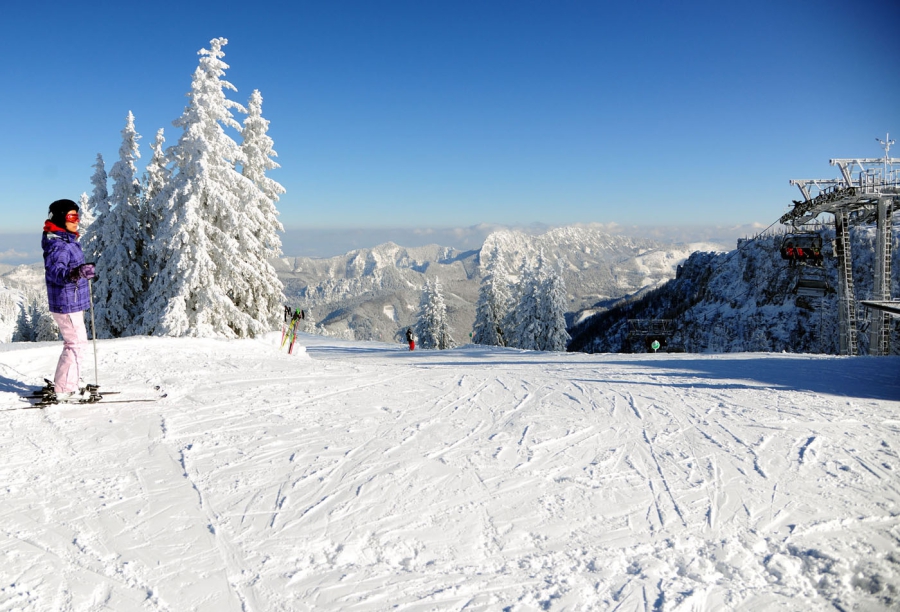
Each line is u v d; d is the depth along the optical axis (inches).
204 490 146.4
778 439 197.9
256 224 913.5
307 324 2837.1
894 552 121.0
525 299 1529.3
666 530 130.8
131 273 924.6
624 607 101.8
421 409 247.0
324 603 100.3
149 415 214.7
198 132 793.6
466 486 154.9
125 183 918.4
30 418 201.8
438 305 1862.7
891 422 219.0
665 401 266.4
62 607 95.7
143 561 111.3
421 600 102.1
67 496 139.6
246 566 111.0
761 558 119.0
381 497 145.6
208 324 784.3
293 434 198.7
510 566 114.7
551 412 243.9
